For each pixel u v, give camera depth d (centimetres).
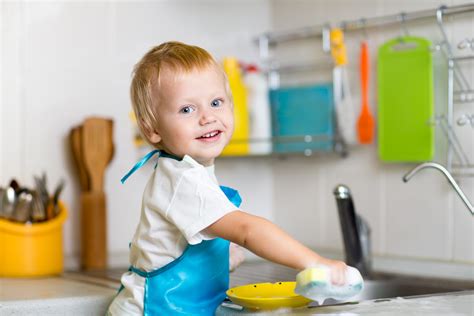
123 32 207
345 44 204
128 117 208
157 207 117
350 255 173
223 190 130
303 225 221
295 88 217
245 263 205
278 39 226
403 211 190
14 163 190
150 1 212
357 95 200
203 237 112
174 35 217
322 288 99
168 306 119
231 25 229
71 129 194
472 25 173
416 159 182
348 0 205
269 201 231
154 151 127
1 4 189
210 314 122
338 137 204
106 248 194
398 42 185
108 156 193
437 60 180
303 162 221
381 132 189
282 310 113
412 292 166
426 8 184
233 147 210
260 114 216
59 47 197
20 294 145
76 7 199
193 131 120
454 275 175
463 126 174
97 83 203
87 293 146
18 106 191
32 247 176
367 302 120
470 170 173
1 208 178
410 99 183
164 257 120
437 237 182
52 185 195
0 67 189
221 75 125
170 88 120
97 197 191
